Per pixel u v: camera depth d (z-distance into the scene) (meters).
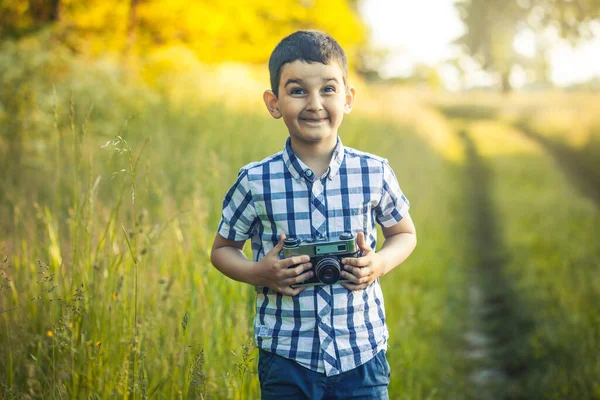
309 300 1.98
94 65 5.93
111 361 2.46
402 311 4.66
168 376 2.53
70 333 2.41
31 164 4.37
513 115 32.00
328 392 1.99
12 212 3.64
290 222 2.03
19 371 2.49
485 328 5.09
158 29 10.51
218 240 2.16
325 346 1.97
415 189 9.12
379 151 9.00
